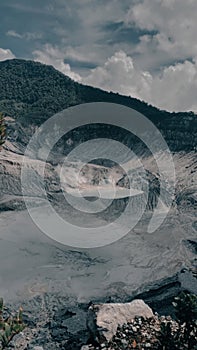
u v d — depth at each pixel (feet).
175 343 54.60
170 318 66.18
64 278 107.86
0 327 33.32
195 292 89.76
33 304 91.09
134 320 63.67
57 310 87.97
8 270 111.45
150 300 89.97
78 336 73.46
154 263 117.80
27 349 69.51
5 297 94.68
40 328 78.33
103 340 58.90
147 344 56.70
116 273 111.34
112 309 65.31
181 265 112.37
